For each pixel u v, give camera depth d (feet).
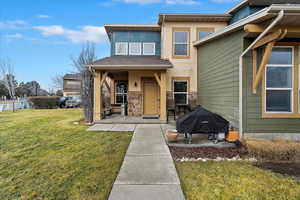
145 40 41.39
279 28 16.93
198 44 34.12
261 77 19.66
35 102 70.03
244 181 11.80
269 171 13.29
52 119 38.06
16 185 11.41
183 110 36.45
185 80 36.86
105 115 36.99
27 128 28.55
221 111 25.25
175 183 11.44
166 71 34.22
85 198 9.98
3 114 48.16
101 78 33.04
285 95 20.08
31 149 18.25
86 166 14.12
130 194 10.20
